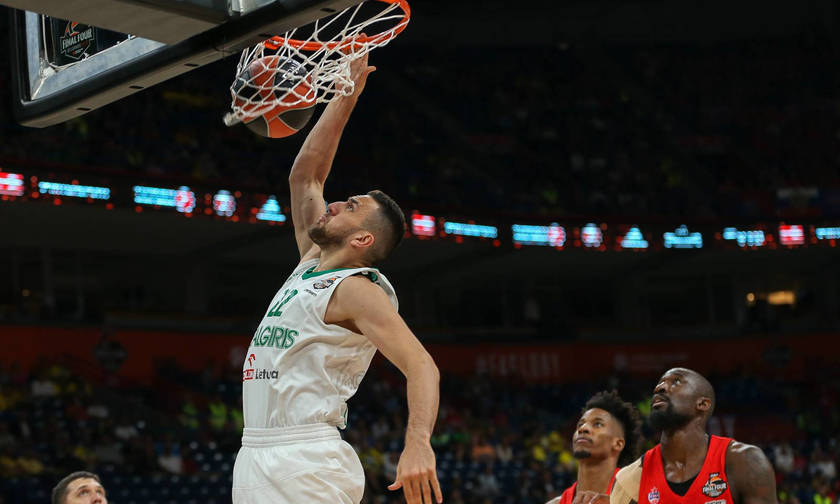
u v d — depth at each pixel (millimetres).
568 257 26109
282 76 3260
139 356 21125
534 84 30000
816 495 19875
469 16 30297
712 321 28922
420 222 22812
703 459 4508
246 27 3059
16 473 15453
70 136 19812
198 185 19516
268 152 23453
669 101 30672
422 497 2547
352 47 3426
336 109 3596
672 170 28453
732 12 31609
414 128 27391
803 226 25797
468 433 21641
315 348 2781
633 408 4992
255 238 21781
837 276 28469
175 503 16484
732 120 30312
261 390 2834
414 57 29641
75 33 3615
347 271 2816
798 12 31766
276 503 2738
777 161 29312
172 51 3252
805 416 24938
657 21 31469
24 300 21094
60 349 20031
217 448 18562
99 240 21359
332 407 2783
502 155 27781
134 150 20641
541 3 30281
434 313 26797
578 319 28781
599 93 30312
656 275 29016
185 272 23219
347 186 23844
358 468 2842
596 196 26875
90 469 16141
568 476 20672
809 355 27359
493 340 26781
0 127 19156
